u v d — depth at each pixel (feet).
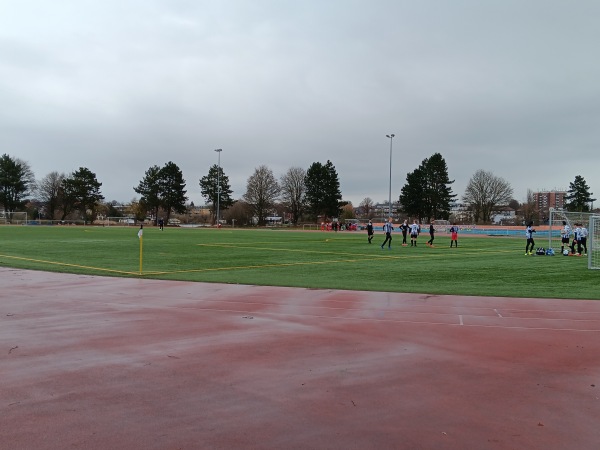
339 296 42.45
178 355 23.91
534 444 14.83
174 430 15.55
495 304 39.11
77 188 390.42
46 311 34.88
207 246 113.80
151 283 49.93
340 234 216.95
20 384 19.62
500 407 17.70
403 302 39.75
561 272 64.44
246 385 19.71
